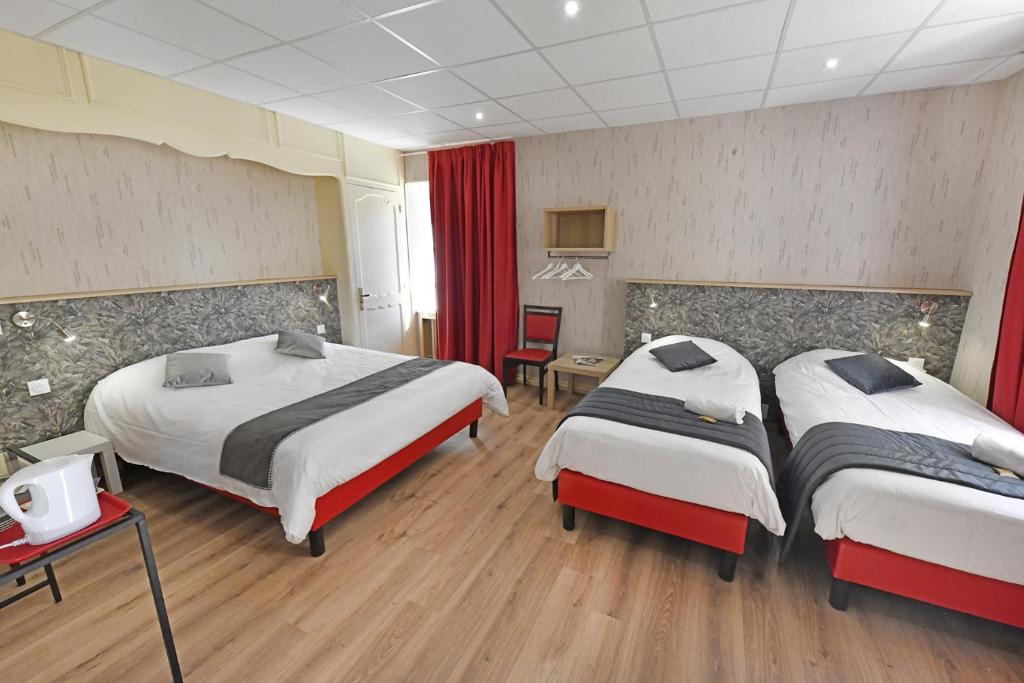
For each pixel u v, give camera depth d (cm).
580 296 436
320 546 214
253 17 202
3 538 118
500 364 474
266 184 373
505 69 263
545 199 433
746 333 361
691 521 199
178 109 287
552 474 230
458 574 202
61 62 234
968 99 282
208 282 333
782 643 166
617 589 193
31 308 244
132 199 286
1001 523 153
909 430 219
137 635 169
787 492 214
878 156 309
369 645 165
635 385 289
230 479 215
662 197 382
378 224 466
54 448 243
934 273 306
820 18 202
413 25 210
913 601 186
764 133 338
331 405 250
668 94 305
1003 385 241
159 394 259
